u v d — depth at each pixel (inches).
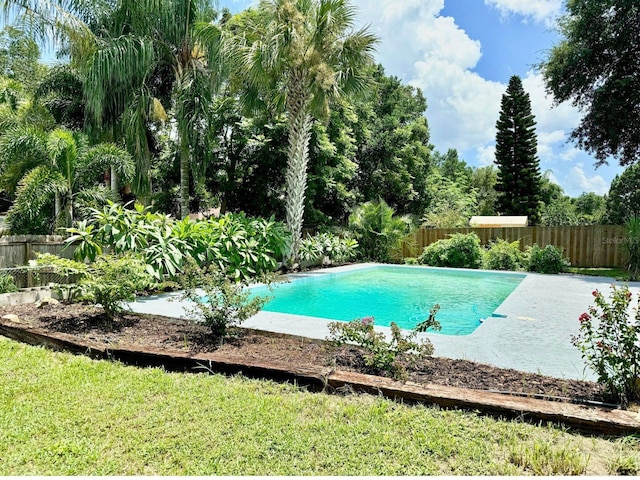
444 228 585.3
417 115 1015.6
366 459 84.0
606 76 516.1
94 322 183.5
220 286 170.2
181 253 285.7
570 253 520.4
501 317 215.6
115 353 144.5
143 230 271.4
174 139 551.5
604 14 486.0
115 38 422.9
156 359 138.6
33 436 92.4
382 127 780.0
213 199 617.6
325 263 490.9
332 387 117.7
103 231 259.1
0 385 120.1
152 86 511.5
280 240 401.7
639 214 490.9
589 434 93.7
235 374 129.3
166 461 83.4
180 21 439.8
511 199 1060.5
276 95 467.8
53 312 199.3
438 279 408.5
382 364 127.2
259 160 553.0
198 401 110.2
